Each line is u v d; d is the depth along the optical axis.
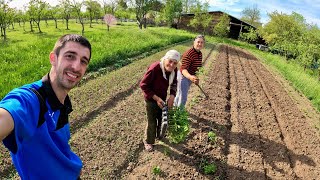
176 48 9.91
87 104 3.46
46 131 0.76
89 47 0.82
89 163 2.29
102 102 3.58
